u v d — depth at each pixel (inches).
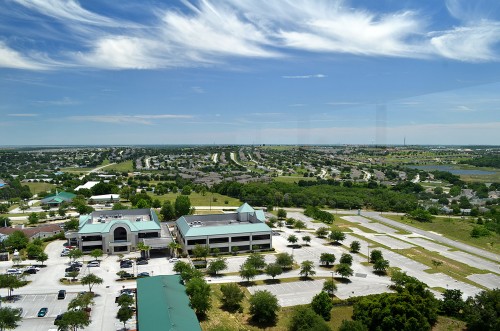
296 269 5625.0
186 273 4621.1
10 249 6220.5
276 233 7785.4
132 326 3789.4
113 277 5162.4
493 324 3720.5
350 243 7135.8
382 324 3693.4
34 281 4975.4
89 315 4010.8
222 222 7342.5
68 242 6732.3
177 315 3545.8
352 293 4761.3
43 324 3833.7
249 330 3786.9
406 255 6397.6
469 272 5644.7
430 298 4180.6
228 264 5836.6
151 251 6304.1
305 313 3742.6
